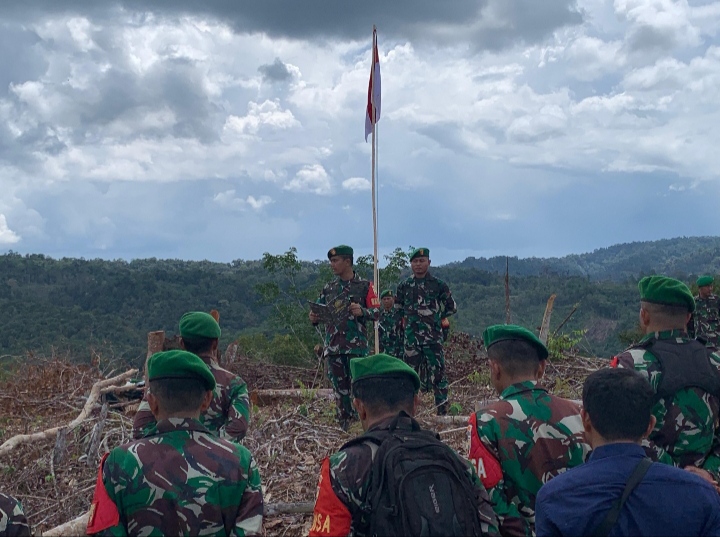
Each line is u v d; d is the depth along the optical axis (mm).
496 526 2613
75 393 9562
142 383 8883
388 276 18688
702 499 2162
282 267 19547
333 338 7855
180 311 88000
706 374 3205
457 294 77500
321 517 2543
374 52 8344
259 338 19953
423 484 2408
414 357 8758
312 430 7586
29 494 6059
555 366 11328
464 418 8125
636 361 3287
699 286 11945
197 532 2500
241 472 2637
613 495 2170
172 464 2559
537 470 2816
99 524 2490
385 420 2707
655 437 3211
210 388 2795
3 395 9109
